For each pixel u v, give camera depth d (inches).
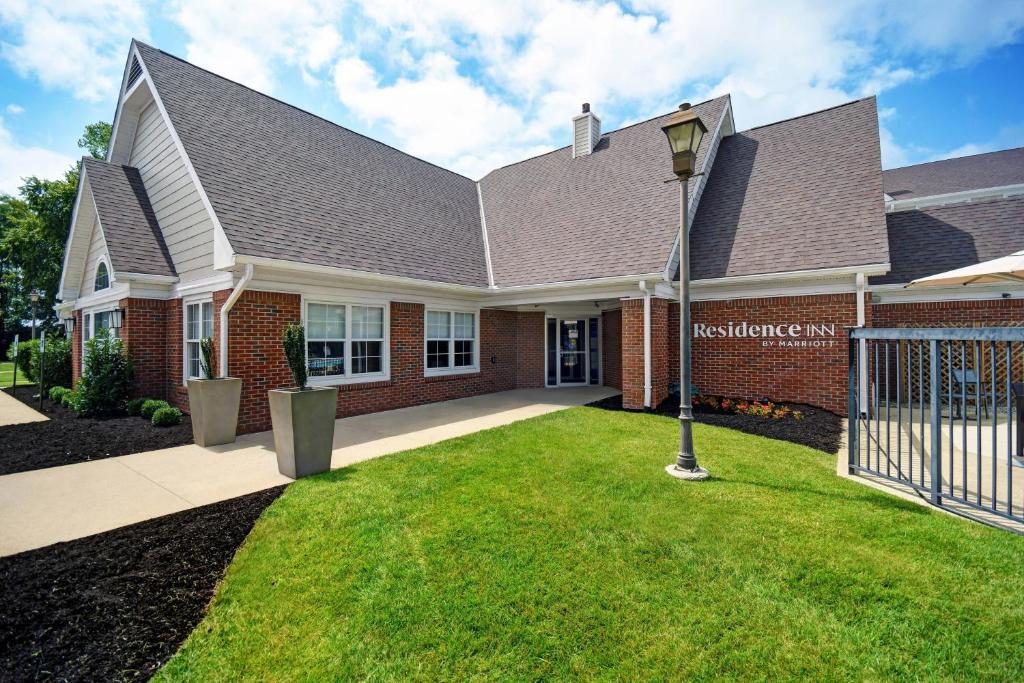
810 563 141.5
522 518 174.1
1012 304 411.2
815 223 417.1
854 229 392.8
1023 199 448.8
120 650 110.8
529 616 119.3
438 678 100.9
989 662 101.7
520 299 490.9
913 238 468.4
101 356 388.2
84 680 101.7
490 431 321.1
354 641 112.7
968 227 452.1
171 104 388.5
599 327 627.2
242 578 139.0
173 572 142.8
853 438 229.1
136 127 480.7
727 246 442.0
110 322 460.1
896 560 142.3
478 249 558.3
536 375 600.4
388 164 580.7
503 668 103.1
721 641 110.0
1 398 537.0
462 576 136.9
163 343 416.5
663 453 261.6
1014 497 191.2
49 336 636.7
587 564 142.6
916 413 401.4
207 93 436.8
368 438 313.9
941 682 96.8
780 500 190.5
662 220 452.8
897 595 125.0
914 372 443.2
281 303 349.4
